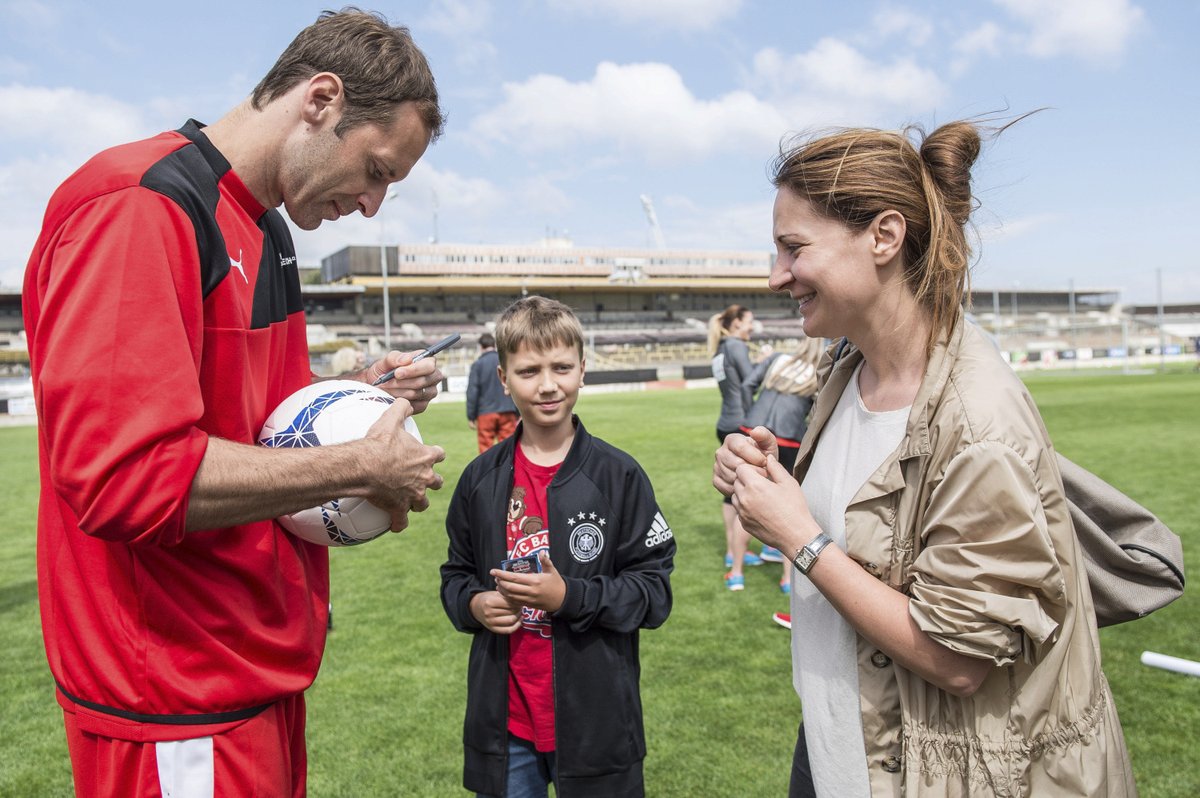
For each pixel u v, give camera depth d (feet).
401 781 9.13
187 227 4.16
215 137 4.78
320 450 4.35
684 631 13.79
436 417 66.08
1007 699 4.10
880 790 4.48
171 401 3.83
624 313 207.62
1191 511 22.25
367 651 13.33
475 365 29.12
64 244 3.95
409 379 6.18
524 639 6.71
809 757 5.01
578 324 7.21
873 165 4.24
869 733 4.53
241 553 4.53
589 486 6.81
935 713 4.30
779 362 15.53
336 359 20.79
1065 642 4.09
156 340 3.86
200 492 3.89
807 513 4.53
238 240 4.70
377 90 4.64
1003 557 3.81
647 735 10.02
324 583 5.52
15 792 9.16
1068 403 60.34
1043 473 3.98
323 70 4.63
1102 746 4.18
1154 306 282.77
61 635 4.49
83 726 4.47
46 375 3.75
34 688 12.23
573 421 7.29
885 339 4.52
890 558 4.35
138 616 4.31
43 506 4.58
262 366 4.99
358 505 5.00
